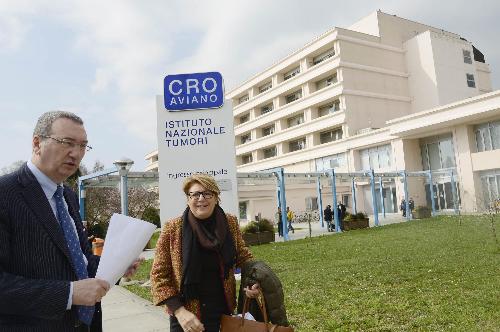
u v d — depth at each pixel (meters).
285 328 2.36
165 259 2.66
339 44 44.19
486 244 12.28
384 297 6.66
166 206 8.96
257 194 41.28
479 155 32.06
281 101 53.81
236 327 2.42
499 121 31.25
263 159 56.22
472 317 5.35
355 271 9.23
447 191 35.41
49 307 1.70
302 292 7.52
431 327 5.05
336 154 44.84
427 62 45.66
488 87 52.94
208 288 2.56
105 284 1.87
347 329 5.17
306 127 48.75
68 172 2.03
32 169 1.99
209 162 9.10
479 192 32.31
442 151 36.03
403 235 17.31
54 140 1.95
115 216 2.12
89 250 2.42
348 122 43.22
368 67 45.12
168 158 9.06
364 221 24.95
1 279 1.67
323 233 23.53
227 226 2.69
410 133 36.06
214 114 9.18
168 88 9.17
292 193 42.81
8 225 1.80
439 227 19.91
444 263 9.45
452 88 45.69
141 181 18.14
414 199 36.84
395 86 46.59
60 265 1.91
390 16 48.06
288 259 12.62
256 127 57.66
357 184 43.16
